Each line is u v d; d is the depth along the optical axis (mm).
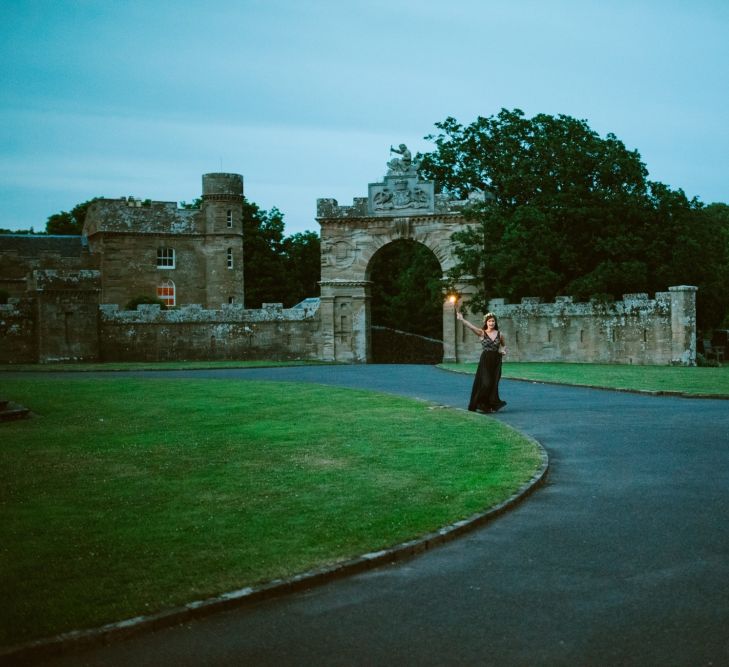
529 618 8055
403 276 70375
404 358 63438
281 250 97625
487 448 16375
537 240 49094
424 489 12852
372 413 22188
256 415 22156
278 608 8352
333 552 9695
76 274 52906
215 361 53812
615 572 9281
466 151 58562
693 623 7852
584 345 46469
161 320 55250
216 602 8234
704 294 51812
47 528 10820
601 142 51094
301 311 55719
